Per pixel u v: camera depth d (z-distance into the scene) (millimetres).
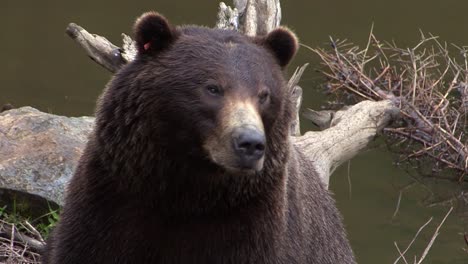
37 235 11750
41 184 12164
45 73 20719
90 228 8617
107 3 25172
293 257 9109
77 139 12945
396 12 25469
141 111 8320
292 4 25734
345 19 24797
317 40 23016
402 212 15609
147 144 8367
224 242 8641
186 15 24406
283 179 8719
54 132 12922
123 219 8617
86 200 8648
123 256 8664
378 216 15391
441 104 18203
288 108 8719
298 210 9281
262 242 8664
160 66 8391
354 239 14586
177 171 8469
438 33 23891
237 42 8562
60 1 25219
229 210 8594
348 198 15938
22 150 12555
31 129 12969
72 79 20453
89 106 18906
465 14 25422
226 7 14469
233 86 8195
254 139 7773
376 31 23906
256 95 8227
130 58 13016
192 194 8547
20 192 12062
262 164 7988
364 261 13914
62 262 8680
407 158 17562
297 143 14062
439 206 16000
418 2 26359
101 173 8641
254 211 8617
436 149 17703
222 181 8422
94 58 13617
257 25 14367
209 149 8195
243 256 8656
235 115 8000
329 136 14898
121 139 8438
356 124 15766
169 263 8688
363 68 20281
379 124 16391
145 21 8477
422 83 18969
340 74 19703
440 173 17188
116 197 8633
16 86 19812
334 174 16891
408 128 17812
